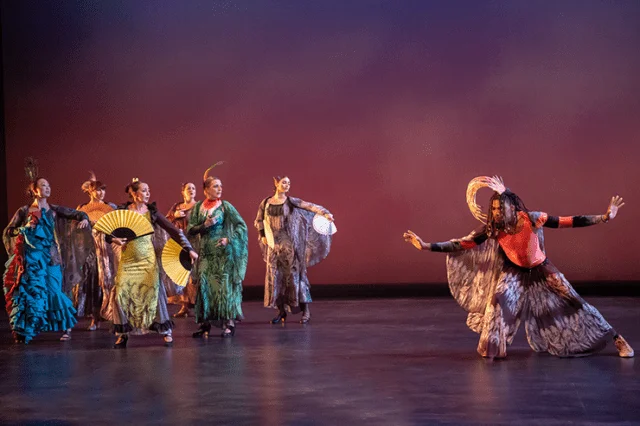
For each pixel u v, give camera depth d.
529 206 12.48
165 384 5.43
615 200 5.91
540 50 12.45
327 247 9.23
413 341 7.21
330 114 12.80
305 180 12.84
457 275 6.39
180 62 12.96
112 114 13.01
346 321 8.96
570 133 12.41
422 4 12.64
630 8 12.30
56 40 13.02
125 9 13.00
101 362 6.42
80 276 8.34
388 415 4.43
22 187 12.98
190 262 7.47
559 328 6.05
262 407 4.69
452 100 12.61
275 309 10.67
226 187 12.91
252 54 12.89
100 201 9.05
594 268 12.34
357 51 12.76
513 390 4.95
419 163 12.67
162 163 12.97
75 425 4.39
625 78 12.32
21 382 5.63
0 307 12.07
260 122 12.89
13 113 13.00
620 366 5.63
